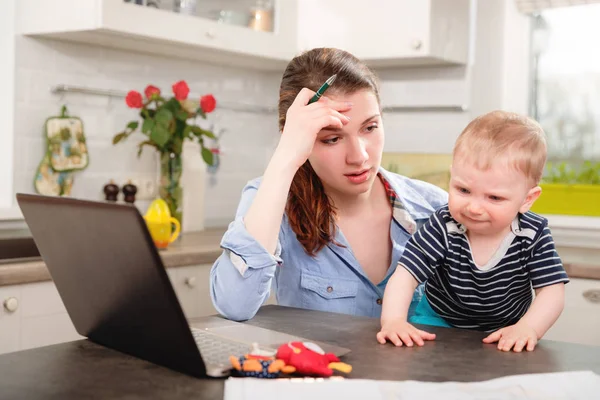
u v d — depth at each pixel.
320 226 1.65
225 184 3.72
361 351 1.16
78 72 3.03
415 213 1.75
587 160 3.44
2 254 2.69
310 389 0.93
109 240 0.97
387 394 0.92
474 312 1.51
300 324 1.35
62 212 1.03
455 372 1.05
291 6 3.44
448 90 3.50
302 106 1.43
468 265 1.45
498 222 1.35
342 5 3.36
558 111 3.50
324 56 1.57
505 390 0.94
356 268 1.68
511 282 1.44
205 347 1.13
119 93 3.17
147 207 3.35
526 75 3.51
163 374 1.03
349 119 1.46
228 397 0.91
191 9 2.94
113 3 2.62
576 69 3.45
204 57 3.41
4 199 2.85
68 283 1.15
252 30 3.21
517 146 1.32
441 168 3.40
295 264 1.69
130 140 3.26
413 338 1.21
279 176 1.40
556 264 1.39
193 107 3.16
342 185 1.53
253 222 1.38
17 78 2.82
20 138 2.85
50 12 2.72
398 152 3.60
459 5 3.37
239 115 3.78
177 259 2.68
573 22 3.44
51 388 0.97
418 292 1.75
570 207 3.37
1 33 2.83
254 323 1.36
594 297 2.48
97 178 3.13
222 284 1.39
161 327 1.00
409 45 3.20
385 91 3.66
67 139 2.96
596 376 0.99
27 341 2.31
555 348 1.19
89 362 1.08
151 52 3.27
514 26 3.51
